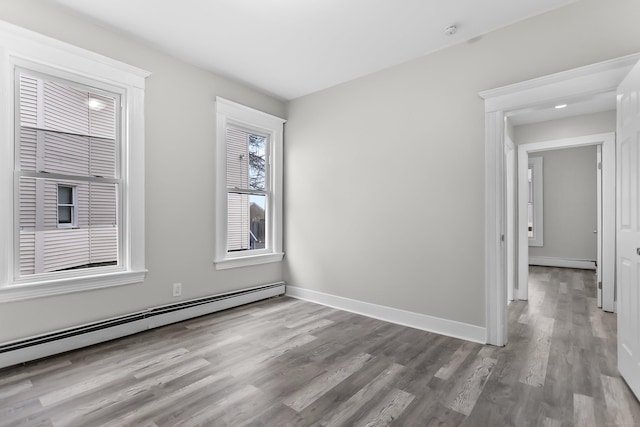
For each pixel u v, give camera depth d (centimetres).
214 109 344
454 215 283
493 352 246
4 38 214
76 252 253
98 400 179
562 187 643
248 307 364
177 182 313
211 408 172
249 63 322
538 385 196
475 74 272
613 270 345
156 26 261
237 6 235
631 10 208
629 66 206
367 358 235
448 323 285
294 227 413
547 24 238
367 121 344
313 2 230
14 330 221
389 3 230
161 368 217
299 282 407
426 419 164
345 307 359
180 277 316
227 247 361
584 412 169
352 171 356
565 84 229
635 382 181
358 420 163
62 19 240
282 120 418
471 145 274
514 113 262
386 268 327
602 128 373
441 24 255
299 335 281
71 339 241
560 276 545
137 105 282
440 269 291
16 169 224
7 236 218
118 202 276
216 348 251
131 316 274
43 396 182
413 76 310
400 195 318
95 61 256
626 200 195
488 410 171
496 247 259
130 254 277
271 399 182
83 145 256
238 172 377
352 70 336
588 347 253
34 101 231
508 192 409
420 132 305
